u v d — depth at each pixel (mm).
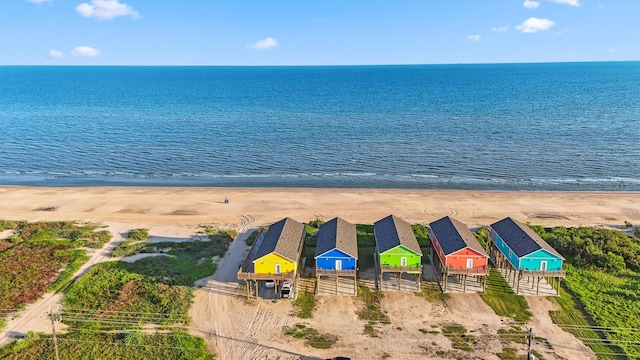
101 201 74375
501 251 51875
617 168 93000
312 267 52500
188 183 86062
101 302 44438
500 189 82688
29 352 36938
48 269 50812
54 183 85812
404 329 41125
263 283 48781
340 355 37656
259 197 76438
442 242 49625
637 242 58000
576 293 46531
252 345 38844
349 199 75500
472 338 39781
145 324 41188
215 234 61219
